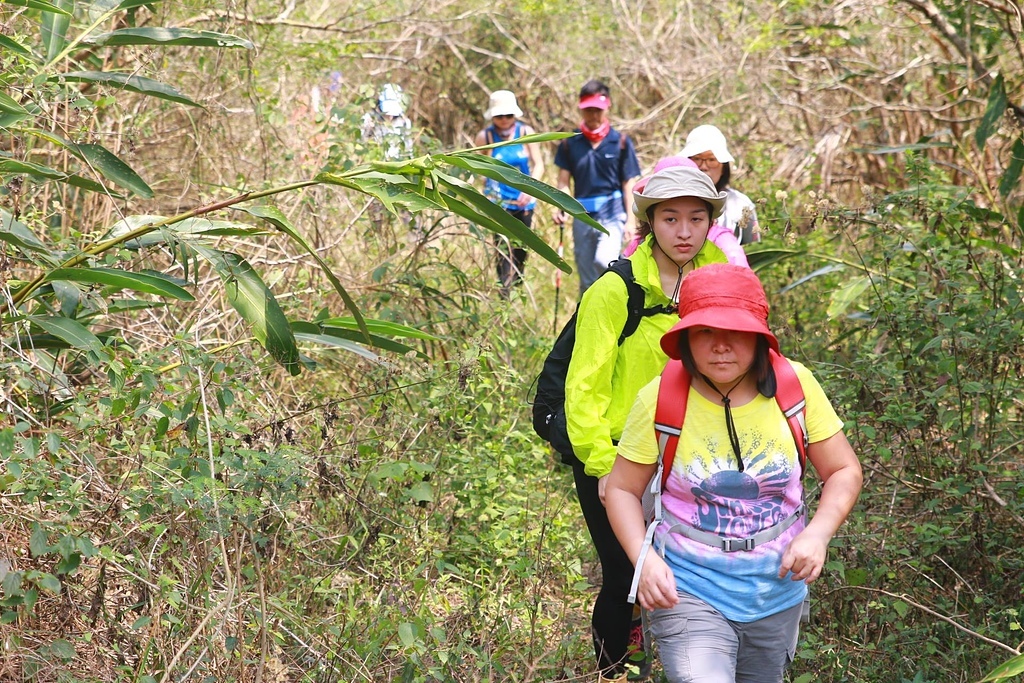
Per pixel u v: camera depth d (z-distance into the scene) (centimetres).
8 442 304
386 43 1026
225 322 504
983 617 384
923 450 429
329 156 562
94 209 521
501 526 393
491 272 546
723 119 1064
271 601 344
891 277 499
